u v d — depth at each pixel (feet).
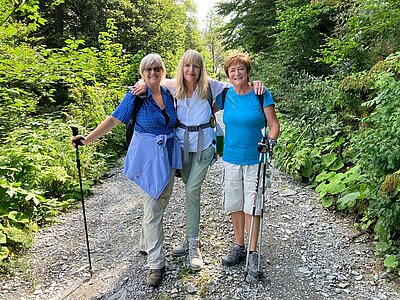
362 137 11.97
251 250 9.13
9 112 19.61
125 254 10.61
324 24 29.55
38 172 14.85
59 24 43.24
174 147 9.13
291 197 14.20
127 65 36.37
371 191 10.52
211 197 14.51
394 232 9.59
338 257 9.86
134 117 8.90
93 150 20.65
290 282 8.84
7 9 20.01
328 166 15.33
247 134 8.77
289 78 30.48
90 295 8.80
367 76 15.60
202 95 9.05
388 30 16.72
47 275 9.76
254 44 50.47
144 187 8.71
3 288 9.16
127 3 53.06
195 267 9.31
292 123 20.99
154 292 8.71
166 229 11.92
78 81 22.84
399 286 8.51
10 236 11.19
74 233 12.34
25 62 19.81
